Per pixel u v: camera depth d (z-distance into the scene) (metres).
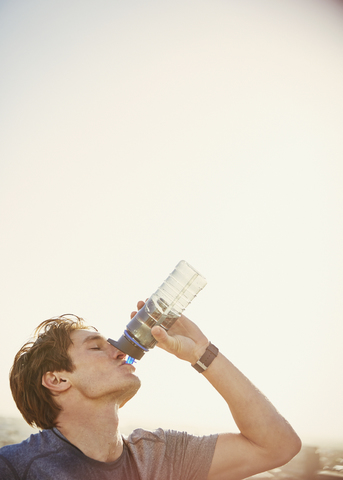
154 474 1.13
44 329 1.24
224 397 1.24
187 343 1.23
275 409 1.24
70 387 1.12
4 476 1.00
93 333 1.20
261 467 1.21
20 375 1.18
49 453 1.04
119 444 1.12
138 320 1.17
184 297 1.25
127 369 1.14
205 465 1.19
